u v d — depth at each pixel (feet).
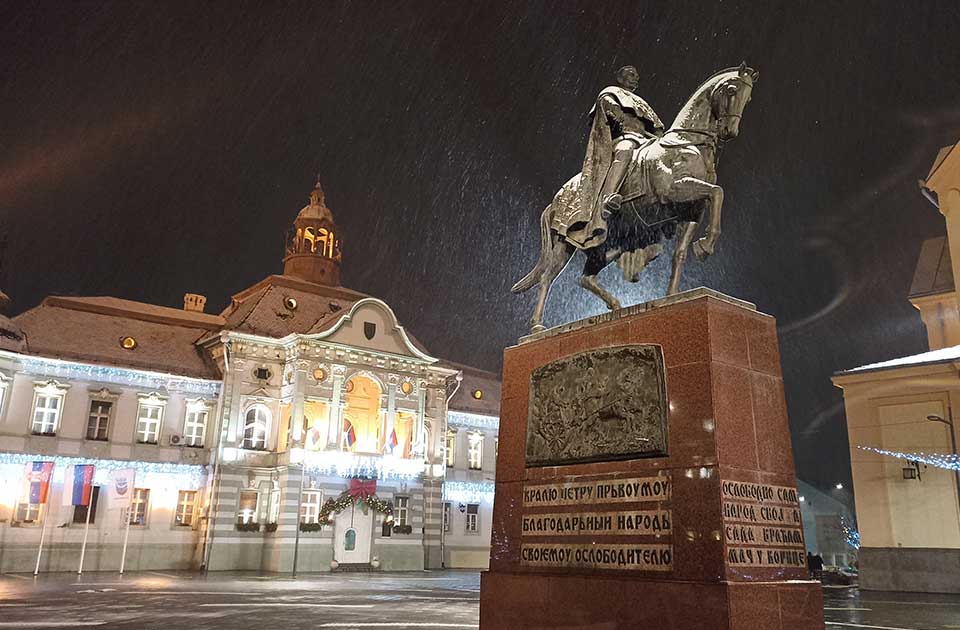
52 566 108.99
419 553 131.44
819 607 23.61
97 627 43.24
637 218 30.91
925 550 80.33
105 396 119.44
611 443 26.86
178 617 49.47
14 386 112.88
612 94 32.73
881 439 85.56
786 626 22.57
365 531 127.44
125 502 109.81
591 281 33.83
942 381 82.64
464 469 153.28
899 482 83.41
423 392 139.33
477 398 161.79
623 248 32.60
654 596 23.35
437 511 138.10
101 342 124.26
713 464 23.57
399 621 48.03
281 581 94.53
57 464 113.09
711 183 29.76
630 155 31.22
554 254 34.50
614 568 25.30
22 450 111.45
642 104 33.14
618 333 28.17
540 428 30.04
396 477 132.46
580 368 29.07
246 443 125.80
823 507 189.78
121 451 118.73
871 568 83.35
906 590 80.48
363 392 141.08
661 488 24.75
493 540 30.37
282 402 128.26
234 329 127.95
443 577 111.55
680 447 24.68
